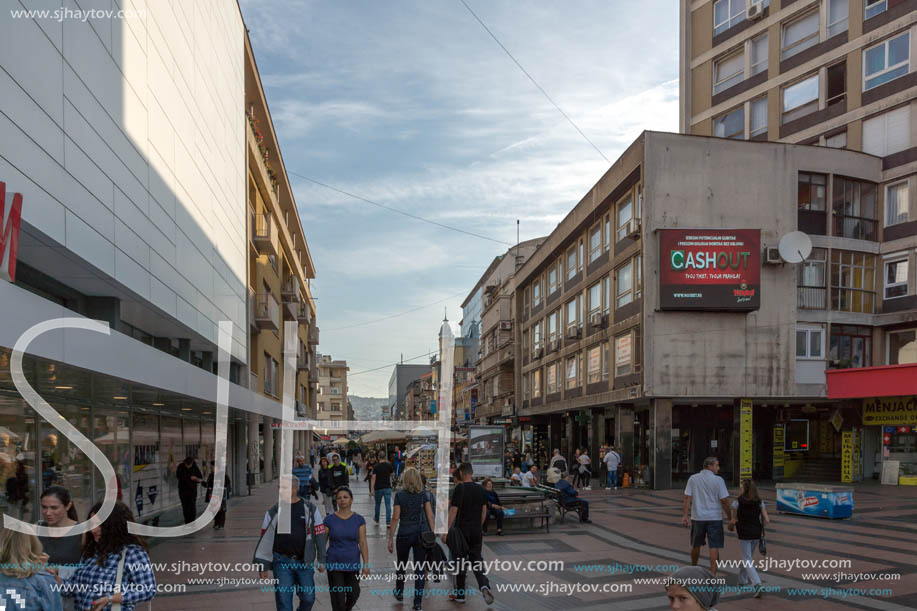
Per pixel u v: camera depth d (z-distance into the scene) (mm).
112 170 10211
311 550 6301
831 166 25875
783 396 24531
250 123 25859
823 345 25594
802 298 25562
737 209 24797
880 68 26703
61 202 8359
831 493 14641
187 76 14883
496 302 51031
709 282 23766
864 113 27109
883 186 26859
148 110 12023
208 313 17125
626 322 26141
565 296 35312
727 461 29469
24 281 9445
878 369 23391
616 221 28031
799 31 29766
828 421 28891
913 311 25156
